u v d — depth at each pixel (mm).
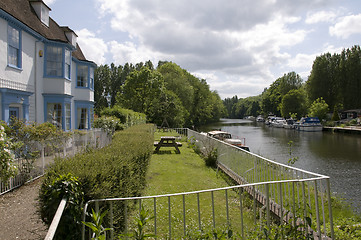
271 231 3918
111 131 16891
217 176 9367
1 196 6453
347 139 36281
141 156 6566
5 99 10750
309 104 72062
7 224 4789
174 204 6230
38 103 13805
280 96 89500
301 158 21297
